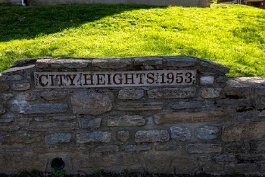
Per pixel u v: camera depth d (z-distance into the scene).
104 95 3.86
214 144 4.07
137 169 4.11
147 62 3.76
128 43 6.21
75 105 3.87
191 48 6.11
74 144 3.99
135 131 3.98
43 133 3.95
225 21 8.25
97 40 6.37
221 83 3.90
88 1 10.72
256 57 6.07
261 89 3.94
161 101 3.91
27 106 3.86
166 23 7.62
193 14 8.70
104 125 3.95
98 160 4.05
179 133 4.01
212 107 3.96
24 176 4.02
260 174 4.23
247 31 7.53
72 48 5.88
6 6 9.60
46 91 3.83
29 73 3.77
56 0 10.74
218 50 6.18
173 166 4.12
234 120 4.03
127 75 3.81
